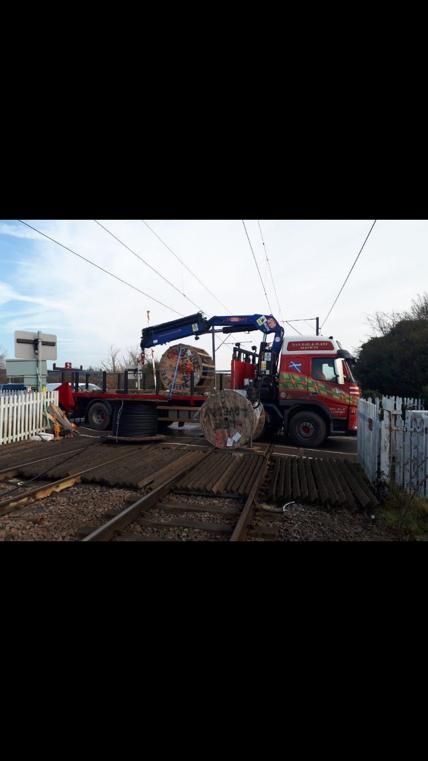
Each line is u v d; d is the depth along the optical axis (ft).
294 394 37.68
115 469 23.84
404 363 68.03
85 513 16.98
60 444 34.76
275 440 40.75
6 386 60.39
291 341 38.27
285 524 16.08
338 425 36.68
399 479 20.18
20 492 20.33
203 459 27.81
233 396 31.86
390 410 21.61
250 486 20.54
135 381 50.80
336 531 15.51
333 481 22.26
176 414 40.29
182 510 17.48
